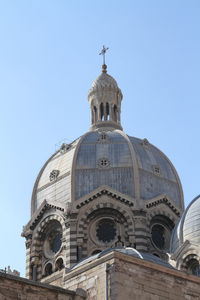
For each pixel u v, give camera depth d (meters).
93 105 86.69
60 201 73.62
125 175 73.94
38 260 73.56
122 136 77.81
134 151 75.69
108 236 71.69
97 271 43.69
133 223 71.38
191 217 66.38
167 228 74.06
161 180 76.12
